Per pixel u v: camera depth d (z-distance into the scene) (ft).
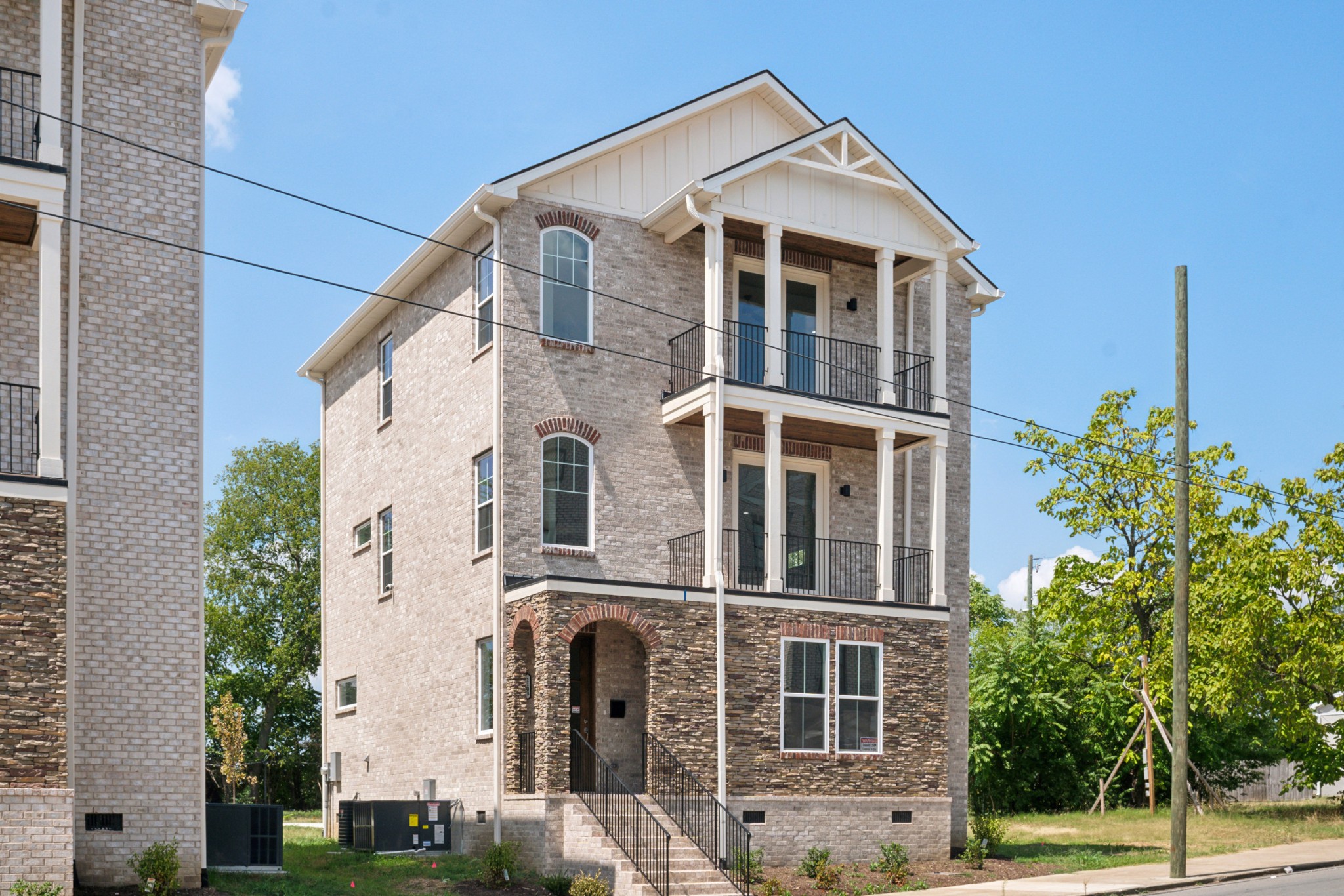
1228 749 131.34
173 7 61.77
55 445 52.65
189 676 58.18
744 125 86.63
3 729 50.19
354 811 81.25
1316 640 98.32
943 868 75.20
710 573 75.56
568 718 70.13
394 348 93.86
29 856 49.75
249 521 180.55
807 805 75.15
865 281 88.84
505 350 76.59
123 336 58.80
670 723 72.33
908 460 88.02
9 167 52.44
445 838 78.23
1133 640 122.52
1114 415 125.49
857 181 82.99
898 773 78.43
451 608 81.92
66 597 53.72
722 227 78.95
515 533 75.61
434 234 82.58
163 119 60.80
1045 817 114.32
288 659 176.86
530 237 78.18
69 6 59.47
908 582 85.56
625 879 63.46
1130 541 123.95
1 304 56.39
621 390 79.82
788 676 76.28
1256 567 100.12
